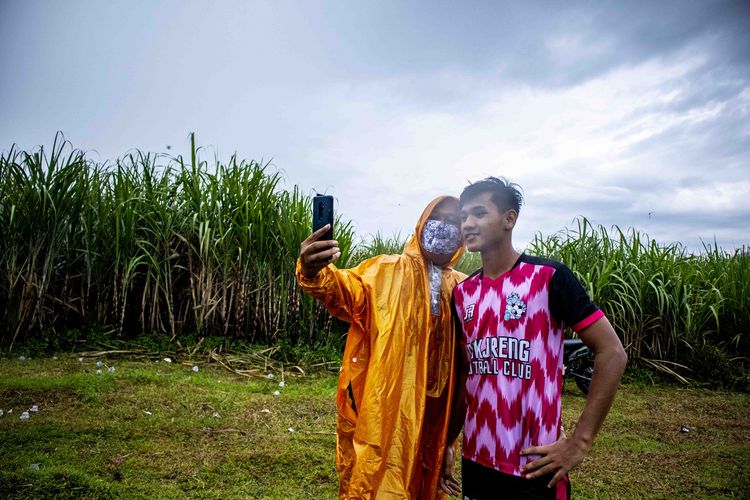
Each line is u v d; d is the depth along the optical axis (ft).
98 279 20.43
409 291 7.58
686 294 24.29
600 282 23.58
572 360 20.10
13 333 19.17
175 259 21.95
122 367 17.80
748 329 26.76
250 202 22.03
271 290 21.83
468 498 6.51
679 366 24.09
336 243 6.74
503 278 6.44
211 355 20.02
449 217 7.88
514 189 6.60
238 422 13.96
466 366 7.20
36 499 9.10
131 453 11.47
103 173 22.06
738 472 13.23
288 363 20.68
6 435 11.53
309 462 11.87
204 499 9.92
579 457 5.74
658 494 11.78
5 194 19.79
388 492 6.86
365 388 7.20
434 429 7.57
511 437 6.07
